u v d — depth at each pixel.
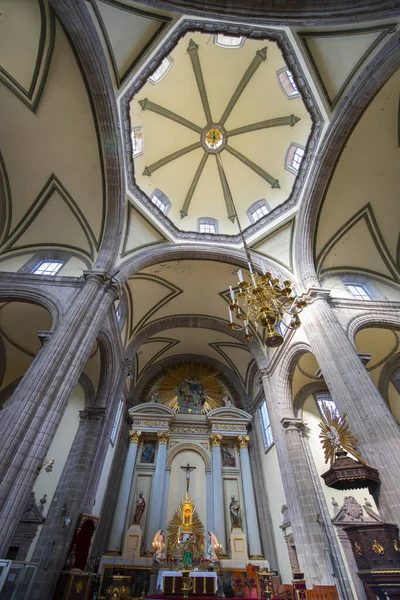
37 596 7.28
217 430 15.90
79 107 9.16
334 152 10.30
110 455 13.55
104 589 10.09
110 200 11.22
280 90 12.35
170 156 14.24
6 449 5.88
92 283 9.67
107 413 11.56
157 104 12.83
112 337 11.69
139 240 12.35
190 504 13.34
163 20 8.34
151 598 9.16
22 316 11.59
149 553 11.69
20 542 8.89
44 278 9.98
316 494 10.12
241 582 10.95
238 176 15.05
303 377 13.09
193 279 14.59
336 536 9.38
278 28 8.49
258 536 12.86
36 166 10.21
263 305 7.08
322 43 8.62
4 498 5.48
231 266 13.75
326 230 11.91
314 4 7.38
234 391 18.55
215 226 14.88
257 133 13.85
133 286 13.73
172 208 14.70
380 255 12.04
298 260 11.80
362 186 11.09
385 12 7.15
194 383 18.48
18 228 10.94
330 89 9.48
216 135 14.38
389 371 12.58
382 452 6.71
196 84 12.97
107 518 12.66
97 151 10.21
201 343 18.41
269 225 12.97
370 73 8.36
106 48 8.23
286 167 13.53
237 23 8.47
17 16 7.29
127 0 7.50
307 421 12.21
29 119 9.15
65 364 7.51
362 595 8.30
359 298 11.55
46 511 9.52
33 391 6.75
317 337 9.39
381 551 5.49
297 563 10.66
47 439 6.41
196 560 11.73
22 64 8.07
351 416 7.51
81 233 11.54
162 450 14.98
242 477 14.62
